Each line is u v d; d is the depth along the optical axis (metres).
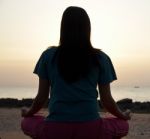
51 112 4.14
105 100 4.31
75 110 4.09
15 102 24.42
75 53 4.15
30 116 4.44
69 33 4.18
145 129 12.62
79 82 4.14
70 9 4.22
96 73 4.20
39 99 4.34
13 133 10.73
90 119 4.09
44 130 4.13
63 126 4.08
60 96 4.13
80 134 4.08
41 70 4.27
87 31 4.22
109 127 4.24
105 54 4.29
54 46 4.31
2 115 16.06
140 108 23.28
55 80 4.16
